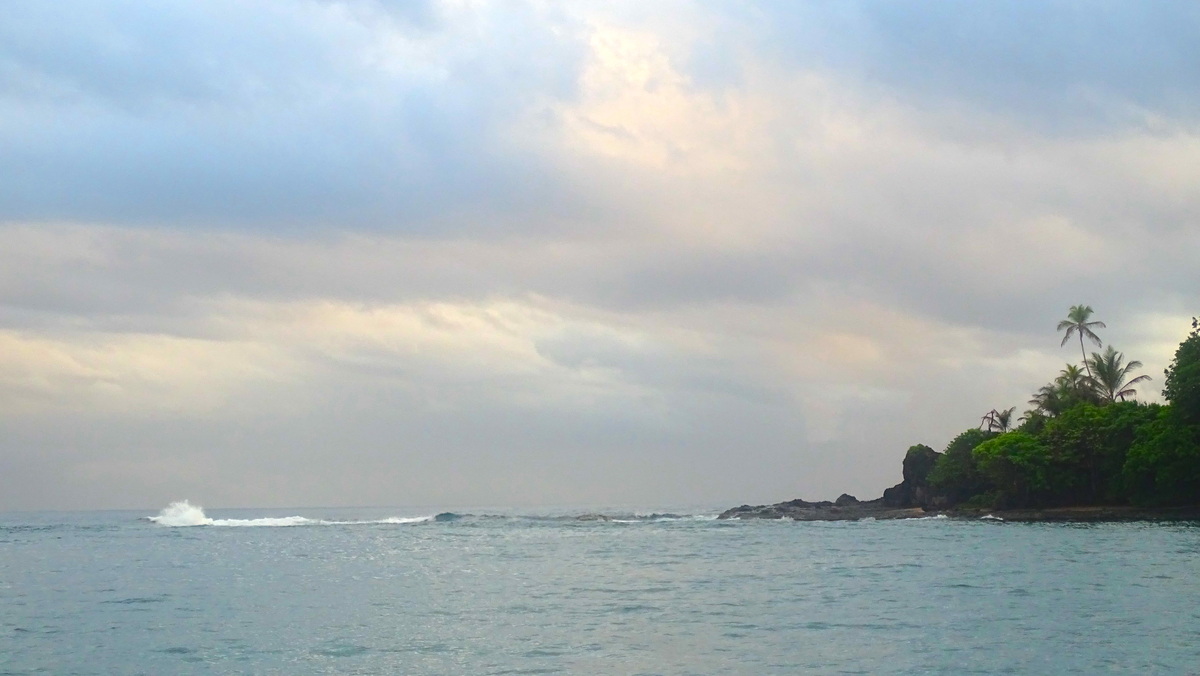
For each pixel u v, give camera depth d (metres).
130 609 43.25
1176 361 105.25
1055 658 30.09
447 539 96.50
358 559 70.94
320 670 29.86
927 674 28.25
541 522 138.88
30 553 78.06
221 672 29.75
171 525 132.62
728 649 32.38
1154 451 103.19
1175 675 27.72
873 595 45.25
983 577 51.34
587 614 40.62
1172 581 47.56
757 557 68.88
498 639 34.69
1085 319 130.38
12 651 33.28
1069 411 120.38
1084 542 74.00
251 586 52.38
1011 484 119.06
